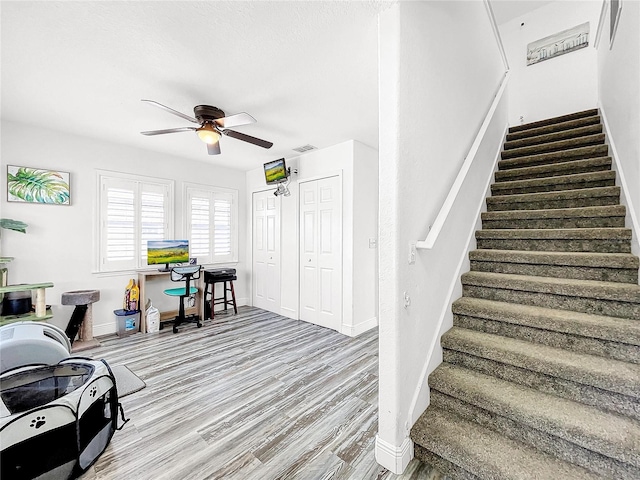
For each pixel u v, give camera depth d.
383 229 1.52
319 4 1.57
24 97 2.59
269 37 1.84
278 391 2.37
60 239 3.46
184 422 1.97
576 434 1.26
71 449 1.50
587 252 2.12
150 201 4.19
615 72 2.47
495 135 3.35
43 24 1.69
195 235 4.70
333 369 2.78
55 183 3.41
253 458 1.65
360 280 3.89
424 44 1.76
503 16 4.70
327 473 1.54
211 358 3.03
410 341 1.60
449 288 2.07
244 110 2.88
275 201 4.86
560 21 4.35
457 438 1.48
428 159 1.82
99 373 1.72
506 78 3.77
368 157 4.02
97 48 1.92
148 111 2.88
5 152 3.12
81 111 2.88
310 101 2.71
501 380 1.67
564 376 1.46
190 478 1.52
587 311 1.77
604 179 2.46
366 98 2.65
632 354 1.48
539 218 2.47
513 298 2.04
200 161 4.75
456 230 2.19
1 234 3.11
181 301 4.00
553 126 3.49
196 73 2.24
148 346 3.37
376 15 1.64
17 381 1.67
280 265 4.76
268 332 3.88
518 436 1.45
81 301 3.31
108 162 3.81
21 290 2.93
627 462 1.17
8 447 1.31
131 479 1.50
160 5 1.57
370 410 2.11
